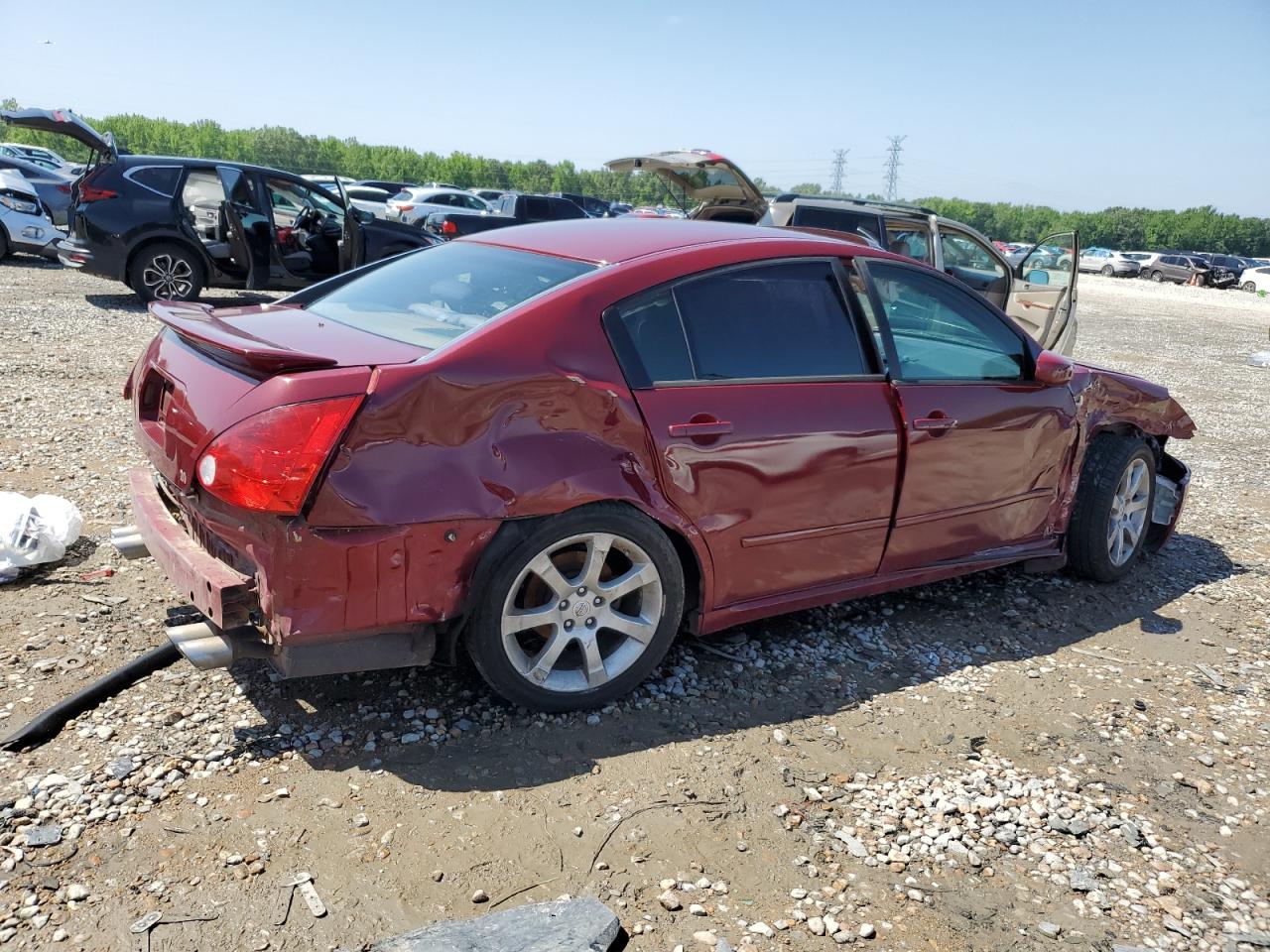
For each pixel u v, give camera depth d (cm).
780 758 310
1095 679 389
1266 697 384
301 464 255
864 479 366
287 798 265
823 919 240
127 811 254
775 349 350
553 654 310
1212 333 2069
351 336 313
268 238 1122
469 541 281
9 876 228
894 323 387
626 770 295
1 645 330
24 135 7962
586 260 337
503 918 222
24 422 609
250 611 272
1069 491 458
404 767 285
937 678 377
